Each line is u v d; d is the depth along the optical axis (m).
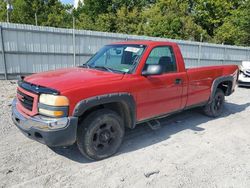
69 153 3.83
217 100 5.99
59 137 3.11
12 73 11.20
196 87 5.06
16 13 36.69
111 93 3.49
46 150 3.89
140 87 3.86
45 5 38.25
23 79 3.75
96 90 3.34
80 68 4.28
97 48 13.45
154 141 4.43
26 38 11.21
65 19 39.28
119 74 3.78
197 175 3.35
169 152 4.01
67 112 3.12
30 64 11.60
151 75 4.02
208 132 5.00
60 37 12.13
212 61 18.66
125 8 33.88
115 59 4.31
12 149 3.87
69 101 3.12
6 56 10.88
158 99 4.22
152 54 4.17
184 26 31.16
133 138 4.54
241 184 3.18
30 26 11.18
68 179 3.15
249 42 27.17
